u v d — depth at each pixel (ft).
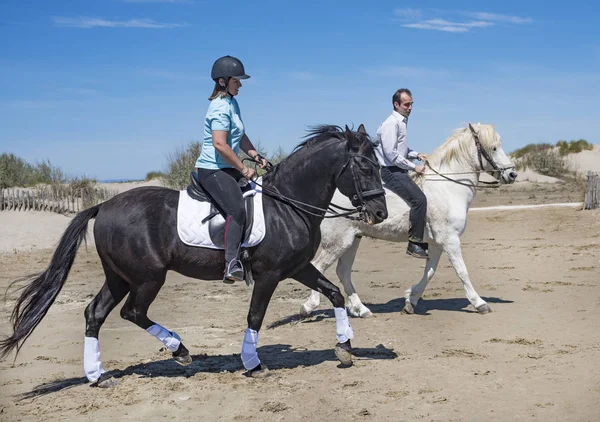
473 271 40.96
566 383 18.63
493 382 19.08
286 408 17.76
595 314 27.37
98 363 20.26
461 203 29.14
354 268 44.93
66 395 19.40
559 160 137.18
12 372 22.12
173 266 20.43
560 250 46.44
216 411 17.75
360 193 20.30
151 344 25.73
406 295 29.78
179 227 19.97
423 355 22.59
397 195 28.40
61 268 19.65
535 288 34.04
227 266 19.57
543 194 100.83
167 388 19.77
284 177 21.02
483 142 29.12
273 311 31.63
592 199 66.95
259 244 20.21
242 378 20.68
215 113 19.80
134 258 19.69
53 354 24.52
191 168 82.89
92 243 62.80
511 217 68.28
